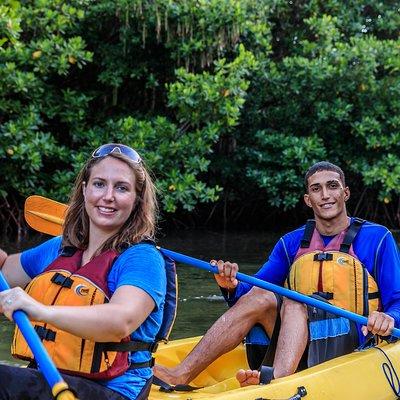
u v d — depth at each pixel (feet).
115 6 27.45
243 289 10.71
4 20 23.72
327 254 10.73
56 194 26.76
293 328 9.73
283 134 30.89
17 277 7.62
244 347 11.56
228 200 33.94
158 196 27.66
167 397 8.72
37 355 5.41
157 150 27.04
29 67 26.66
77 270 6.92
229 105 27.07
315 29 32.45
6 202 27.48
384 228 10.84
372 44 31.48
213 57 29.58
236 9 27.66
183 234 30.58
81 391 6.31
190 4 27.40
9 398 6.07
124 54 27.96
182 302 16.34
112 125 27.25
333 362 9.77
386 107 31.55
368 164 32.42
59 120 28.76
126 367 6.64
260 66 30.89
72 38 27.17
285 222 35.35
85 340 6.47
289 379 9.04
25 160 25.98
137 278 6.55
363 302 10.46
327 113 30.63
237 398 8.41
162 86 30.01
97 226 6.98
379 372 9.95
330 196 10.84
